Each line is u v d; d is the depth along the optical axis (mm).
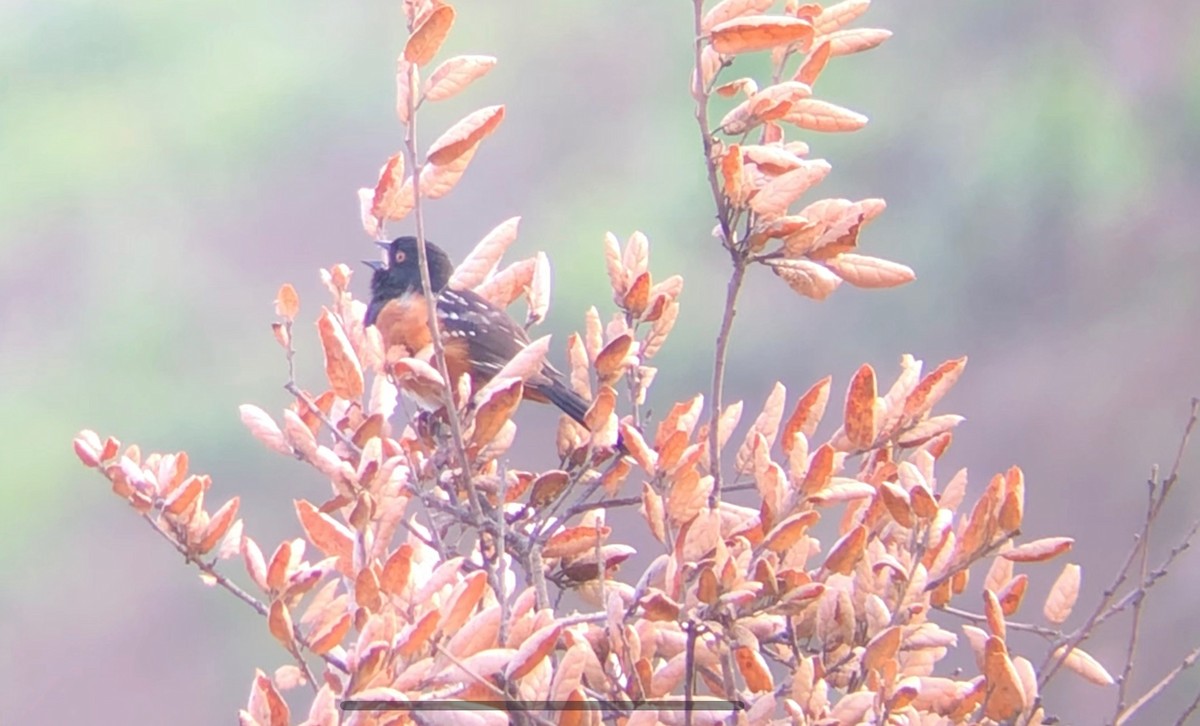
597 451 4734
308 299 21609
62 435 20594
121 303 21906
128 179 22828
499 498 4277
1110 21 19953
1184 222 18688
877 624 4039
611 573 4605
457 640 3568
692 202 20875
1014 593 4254
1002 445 17375
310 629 4141
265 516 18719
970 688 4012
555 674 3699
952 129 20281
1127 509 16078
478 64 3994
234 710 18000
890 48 21078
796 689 3852
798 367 18109
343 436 4375
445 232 21797
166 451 19859
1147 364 17391
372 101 22797
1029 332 18453
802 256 4211
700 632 3857
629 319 4863
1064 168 19297
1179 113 19328
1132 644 4199
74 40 24578
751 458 4492
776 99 4188
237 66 23656
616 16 23422
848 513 4500
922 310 18719
